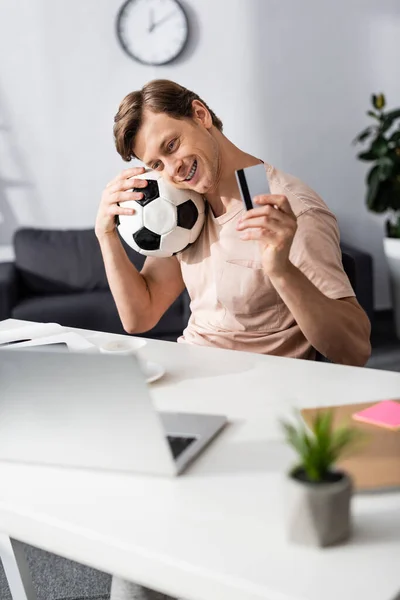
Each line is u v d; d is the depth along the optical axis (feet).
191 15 13.92
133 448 3.01
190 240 5.53
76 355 2.82
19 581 4.34
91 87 14.02
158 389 4.21
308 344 5.55
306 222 5.25
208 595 2.36
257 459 3.16
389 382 4.13
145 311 6.04
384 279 15.34
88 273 13.28
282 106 14.51
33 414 3.07
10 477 3.14
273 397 3.95
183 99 5.29
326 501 2.38
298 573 2.30
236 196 5.52
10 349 2.92
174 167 5.29
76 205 14.40
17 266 13.25
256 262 5.41
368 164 14.98
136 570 2.54
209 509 2.76
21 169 14.12
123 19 13.79
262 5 14.07
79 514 2.78
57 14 13.69
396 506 2.68
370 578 2.25
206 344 5.68
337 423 3.39
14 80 13.80
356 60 14.58
